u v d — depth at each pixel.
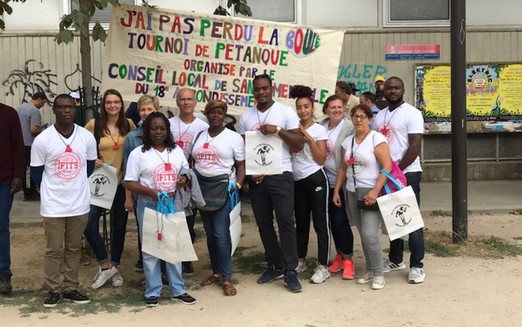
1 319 4.65
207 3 10.53
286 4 10.75
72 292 5.05
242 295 5.20
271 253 5.53
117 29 6.62
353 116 5.31
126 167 4.95
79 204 4.92
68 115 4.84
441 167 11.09
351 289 5.34
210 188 5.14
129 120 5.91
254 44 6.75
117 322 4.58
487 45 10.96
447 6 10.88
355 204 5.41
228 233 5.23
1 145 5.26
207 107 5.13
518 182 11.03
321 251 5.59
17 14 10.22
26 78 10.30
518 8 10.98
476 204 8.98
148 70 6.70
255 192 5.38
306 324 4.50
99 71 10.35
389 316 4.65
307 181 5.52
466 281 5.48
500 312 4.71
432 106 10.91
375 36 10.79
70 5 10.27
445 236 7.12
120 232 5.58
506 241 6.96
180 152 4.98
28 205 9.30
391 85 5.54
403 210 5.20
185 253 4.88
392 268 5.91
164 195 4.80
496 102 11.04
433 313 4.70
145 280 5.05
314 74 6.77
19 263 6.38
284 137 5.12
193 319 4.63
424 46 10.83
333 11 10.76
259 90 5.20
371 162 5.24
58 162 4.82
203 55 6.74
